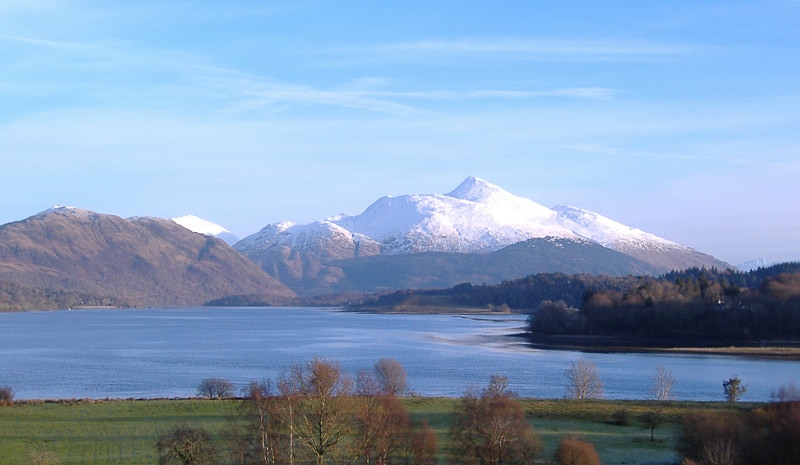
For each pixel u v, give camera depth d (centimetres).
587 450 6081
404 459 6166
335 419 5834
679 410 8594
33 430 7494
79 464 6256
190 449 6012
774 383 12312
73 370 15225
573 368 11525
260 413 5850
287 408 5825
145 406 8700
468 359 16750
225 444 6462
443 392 11350
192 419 7988
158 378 13725
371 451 5959
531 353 18288
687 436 6256
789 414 6109
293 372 9375
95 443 6975
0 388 10988
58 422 7869
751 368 14662
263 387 8662
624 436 7400
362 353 18550
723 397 10800
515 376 13500
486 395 8388
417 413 8225
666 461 6341
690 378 13050
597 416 8388
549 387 12006
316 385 5909
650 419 7919
